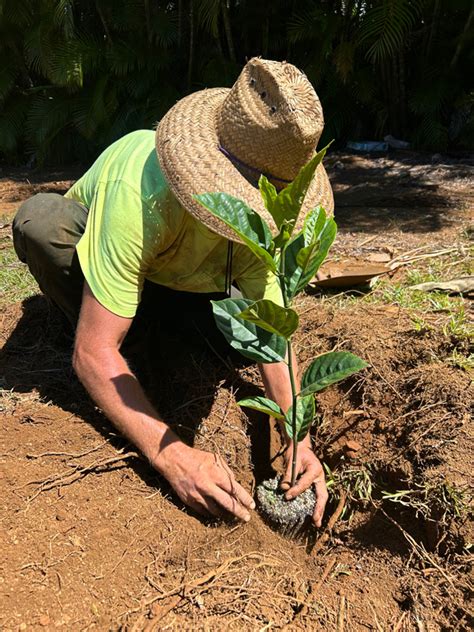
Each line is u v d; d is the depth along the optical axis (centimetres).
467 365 222
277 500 201
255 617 170
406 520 196
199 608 169
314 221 159
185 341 269
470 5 664
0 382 241
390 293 309
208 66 719
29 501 188
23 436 211
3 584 165
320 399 245
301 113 162
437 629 166
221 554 191
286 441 213
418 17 692
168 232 187
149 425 190
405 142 712
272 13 712
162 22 709
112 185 187
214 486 186
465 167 618
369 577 190
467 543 172
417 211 493
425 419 208
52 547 177
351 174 625
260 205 168
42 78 831
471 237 415
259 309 142
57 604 164
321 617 175
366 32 630
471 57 673
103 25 750
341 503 216
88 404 230
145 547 186
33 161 798
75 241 221
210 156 172
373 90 689
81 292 232
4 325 289
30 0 732
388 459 210
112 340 190
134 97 743
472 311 279
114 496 196
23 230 218
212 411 237
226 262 216
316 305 296
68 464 200
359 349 243
